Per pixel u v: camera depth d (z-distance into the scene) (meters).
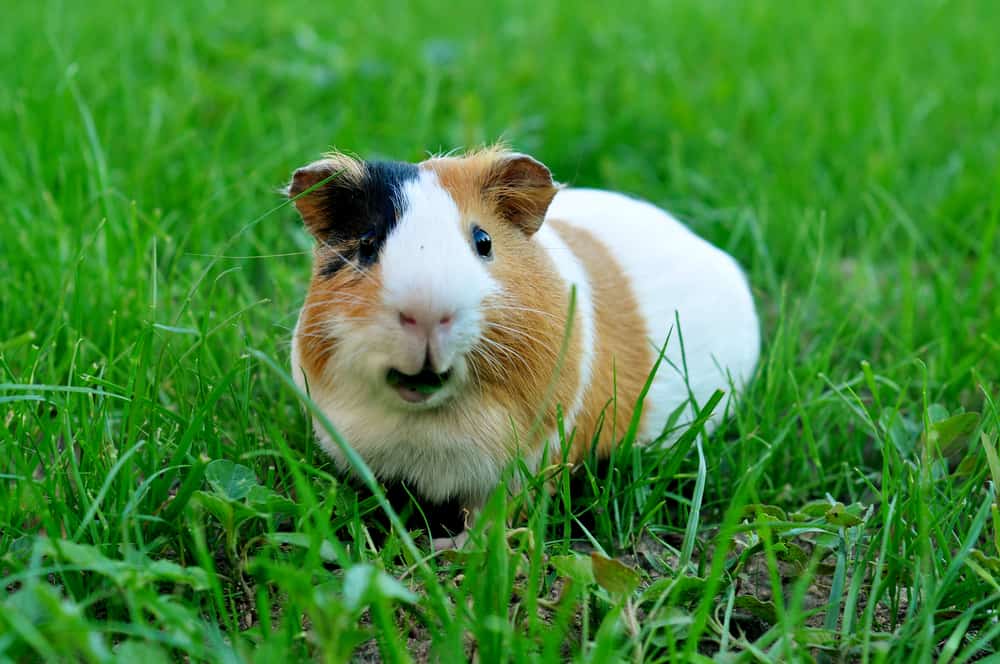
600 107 0.91
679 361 0.52
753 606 0.41
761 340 0.62
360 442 0.46
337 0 1.23
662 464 0.49
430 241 0.43
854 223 0.75
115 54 0.92
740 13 1.23
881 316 0.63
